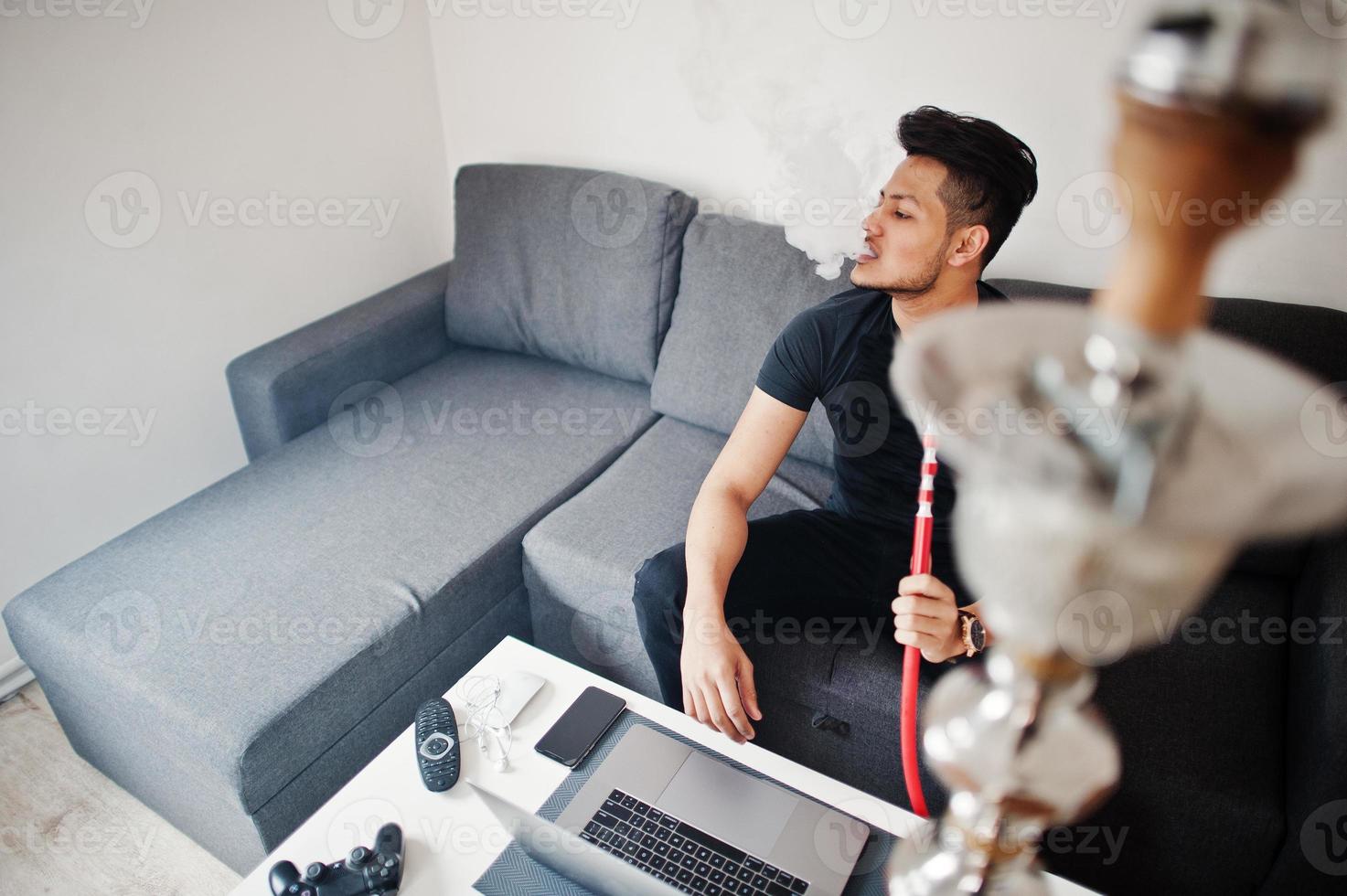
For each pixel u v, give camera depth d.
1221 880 1.19
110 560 1.60
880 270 1.28
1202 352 0.28
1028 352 0.31
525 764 1.16
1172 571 0.30
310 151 2.15
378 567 1.59
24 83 1.62
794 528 1.46
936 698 0.56
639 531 1.66
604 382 2.17
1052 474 0.29
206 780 1.34
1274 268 1.57
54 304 1.75
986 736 0.51
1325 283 1.54
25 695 1.85
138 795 1.58
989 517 0.33
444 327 2.30
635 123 2.15
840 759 1.43
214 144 1.94
